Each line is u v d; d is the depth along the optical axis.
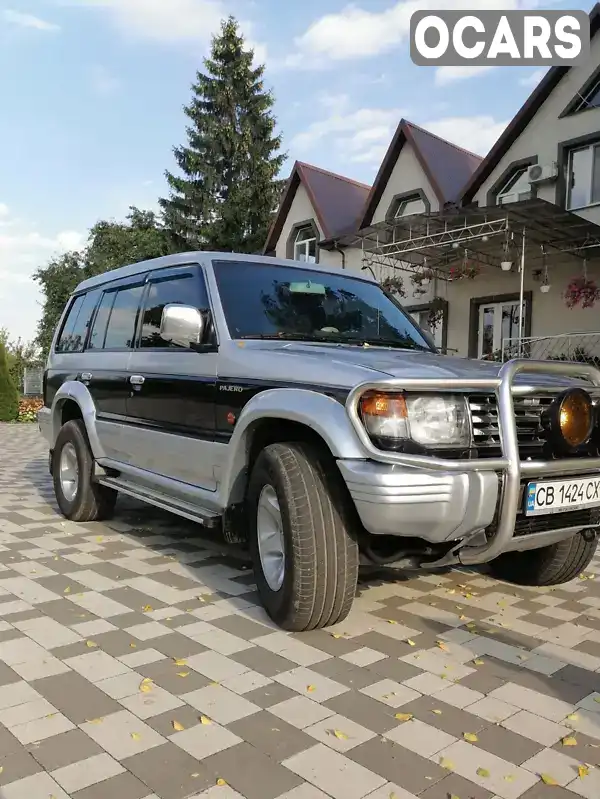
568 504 3.40
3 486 8.43
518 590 4.45
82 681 3.03
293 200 22.23
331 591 3.40
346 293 4.95
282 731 2.62
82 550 5.23
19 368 29.55
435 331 16.81
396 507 2.98
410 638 3.57
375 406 3.08
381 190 18.81
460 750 2.52
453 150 19.11
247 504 3.93
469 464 3.04
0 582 4.42
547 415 3.46
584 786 2.32
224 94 33.38
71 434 6.12
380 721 2.71
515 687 3.04
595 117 14.03
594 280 13.80
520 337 12.98
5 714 2.74
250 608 3.96
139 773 2.36
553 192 14.77
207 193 32.84
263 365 3.78
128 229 40.62
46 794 2.24
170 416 4.59
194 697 2.89
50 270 42.06
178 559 4.98
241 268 4.64
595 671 3.23
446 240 13.69
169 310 4.14
